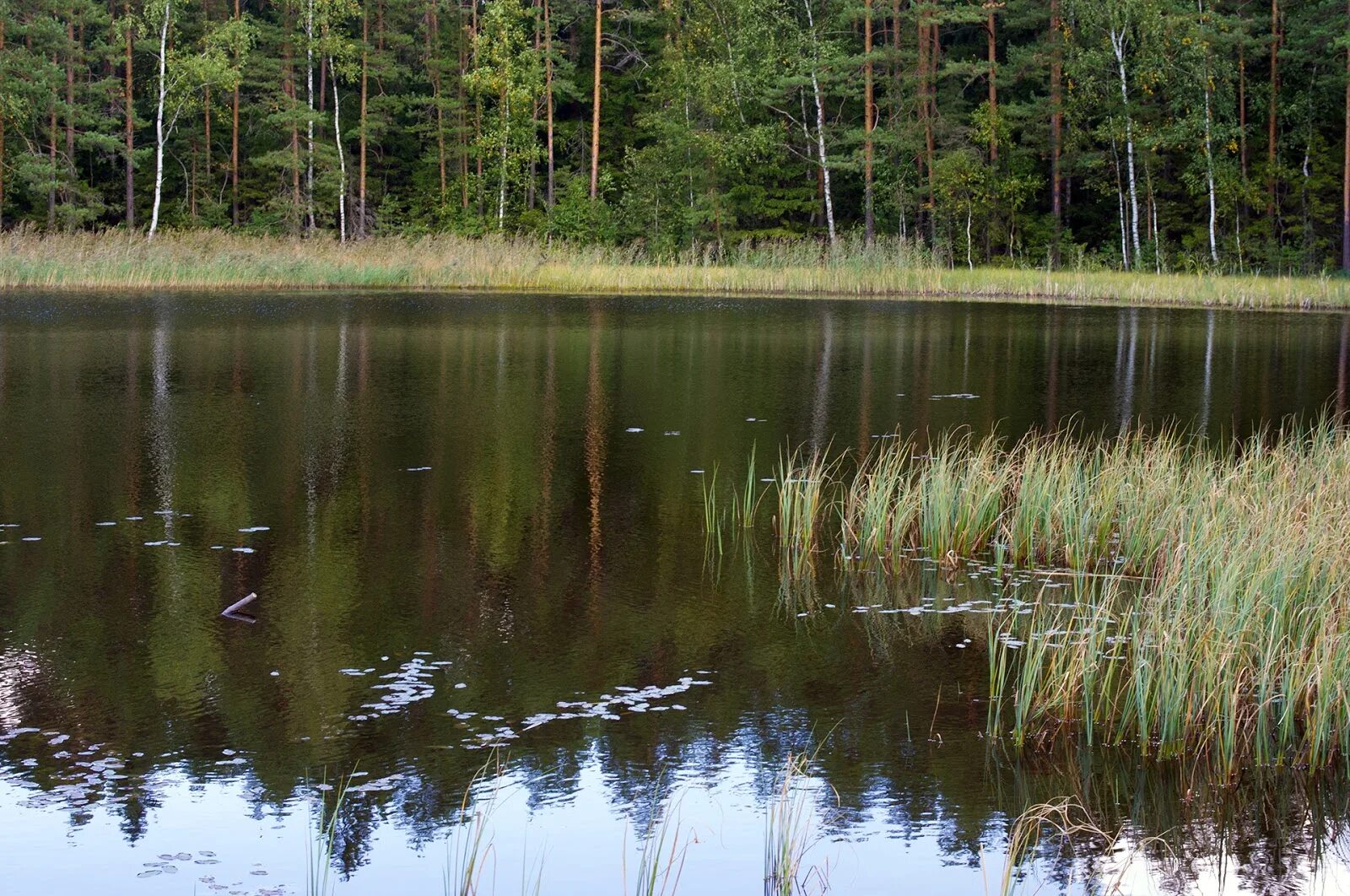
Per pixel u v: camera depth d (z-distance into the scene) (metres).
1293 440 11.13
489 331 23.77
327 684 6.54
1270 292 32.19
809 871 4.78
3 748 5.73
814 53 43.56
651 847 4.94
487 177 48.47
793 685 6.63
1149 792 5.43
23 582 8.20
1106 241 44.59
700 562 8.92
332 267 35.56
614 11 48.34
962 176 42.28
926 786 5.48
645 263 41.16
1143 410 15.19
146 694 6.36
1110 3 40.19
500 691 6.49
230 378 17.23
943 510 9.05
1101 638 6.63
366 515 10.08
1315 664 5.91
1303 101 41.81
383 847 4.92
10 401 15.10
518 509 10.33
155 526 9.62
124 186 49.97
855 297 33.66
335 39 45.66
